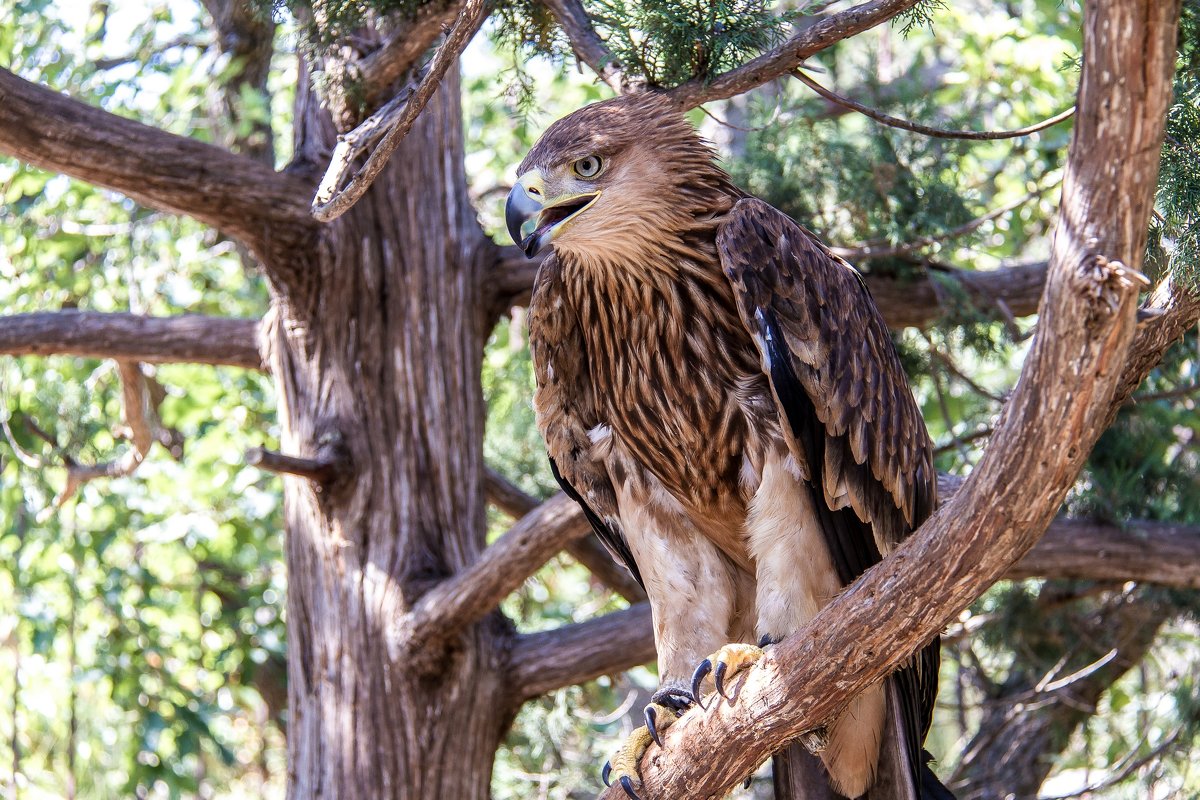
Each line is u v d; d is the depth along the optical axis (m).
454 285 10.67
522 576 9.55
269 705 17.48
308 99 10.30
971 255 13.48
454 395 10.52
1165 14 3.66
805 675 5.59
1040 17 13.91
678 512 7.14
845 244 11.61
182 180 9.41
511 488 12.38
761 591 6.46
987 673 15.38
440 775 9.88
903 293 11.27
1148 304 5.75
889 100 11.69
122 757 17.22
